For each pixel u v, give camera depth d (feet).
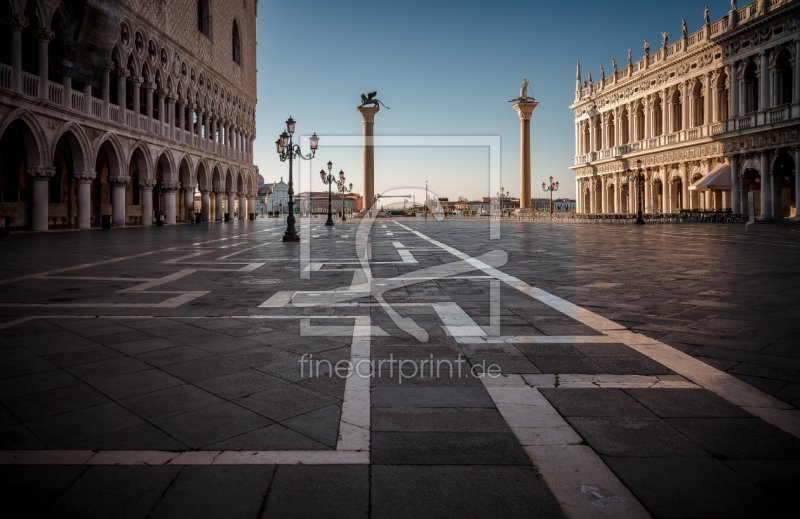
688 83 164.45
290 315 21.75
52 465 8.98
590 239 73.05
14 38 78.28
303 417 11.10
